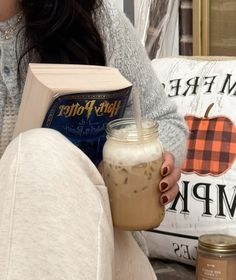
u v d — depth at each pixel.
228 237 1.42
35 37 0.96
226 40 2.02
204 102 1.56
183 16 2.09
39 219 0.64
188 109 1.57
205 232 1.48
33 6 0.95
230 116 1.52
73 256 0.63
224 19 2.00
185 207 1.51
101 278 0.64
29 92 0.80
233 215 1.46
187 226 1.51
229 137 1.51
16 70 0.95
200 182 1.50
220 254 1.38
